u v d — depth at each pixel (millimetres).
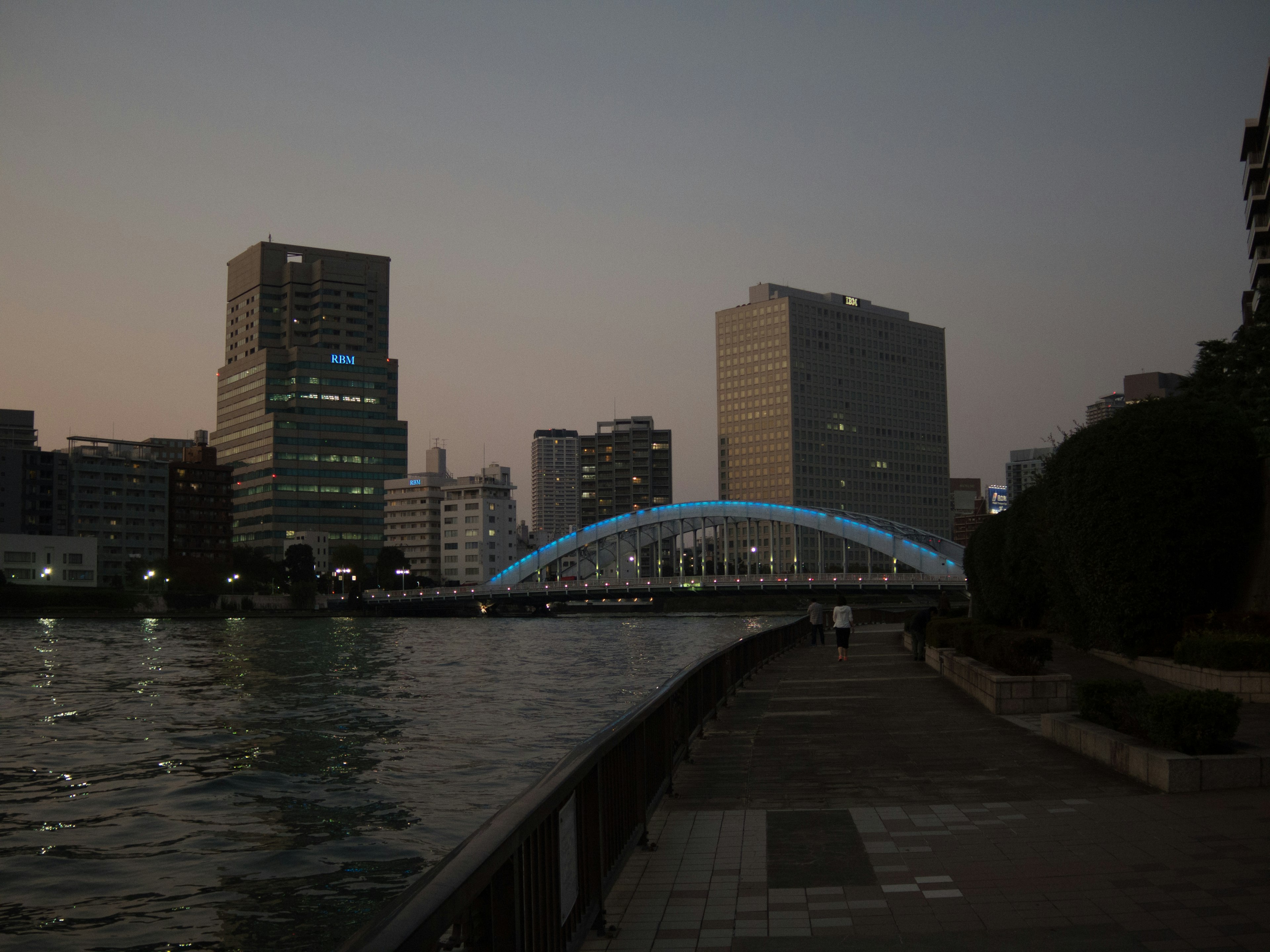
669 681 13312
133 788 24125
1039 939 6699
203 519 194250
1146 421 27297
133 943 13477
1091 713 14328
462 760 27750
